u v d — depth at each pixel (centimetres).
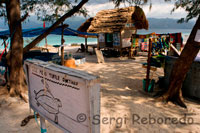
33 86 237
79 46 2741
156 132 364
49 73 189
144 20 1545
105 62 1253
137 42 1446
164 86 641
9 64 540
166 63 617
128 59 1376
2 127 381
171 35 1202
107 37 1695
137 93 601
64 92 173
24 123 393
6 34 780
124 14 1525
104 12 1745
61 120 191
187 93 560
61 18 574
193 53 456
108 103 514
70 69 174
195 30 445
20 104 504
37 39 593
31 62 221
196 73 521
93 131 152
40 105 229
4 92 573
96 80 141
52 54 1236
